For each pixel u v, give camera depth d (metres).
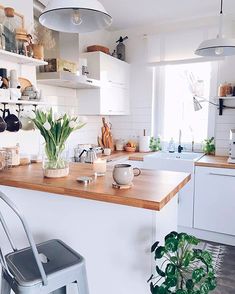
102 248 1.52
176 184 1.42
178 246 1.19
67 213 1.62
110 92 3.20
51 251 1.31
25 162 2.00
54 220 1.66
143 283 1.42
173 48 3.39
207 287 1.16
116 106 3.35
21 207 1.75
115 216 1.47
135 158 3.15
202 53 2.25
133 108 3.73
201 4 2.83
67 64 2.47
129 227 1.43
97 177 1.59
